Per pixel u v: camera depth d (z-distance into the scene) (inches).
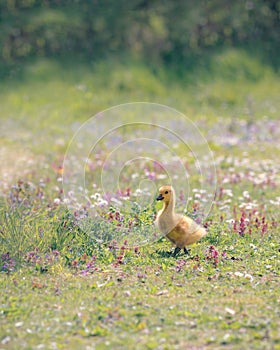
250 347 365.1
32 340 379.6
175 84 1632.6
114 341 373.7
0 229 553.3
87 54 1759.4
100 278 486.3
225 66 1711.4
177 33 1806.1
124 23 1813.5
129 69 1664.6
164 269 502.6
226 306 424.2
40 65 1691.7
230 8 1844.2
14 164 927.0
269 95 1581.0
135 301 435.2
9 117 1380.4
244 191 748.6
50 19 1785.2
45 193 713.0
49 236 547.2
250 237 583.2
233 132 1169.4
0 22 1793.8
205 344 369.7
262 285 470.3
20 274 491.8
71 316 409.7
